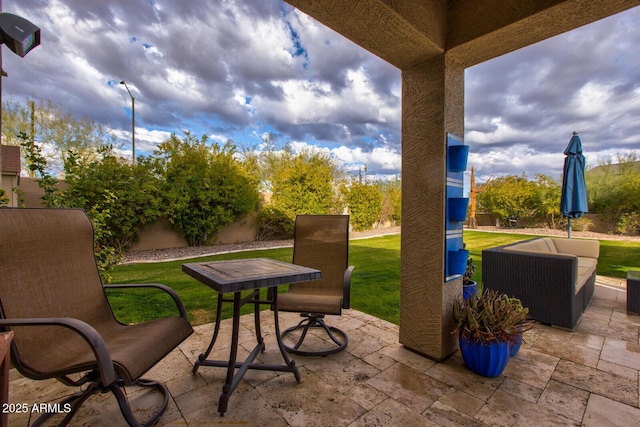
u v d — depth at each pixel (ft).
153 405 6.06
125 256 24.64
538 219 47.29
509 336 7.05
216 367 7.53
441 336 7.89
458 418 5.72
